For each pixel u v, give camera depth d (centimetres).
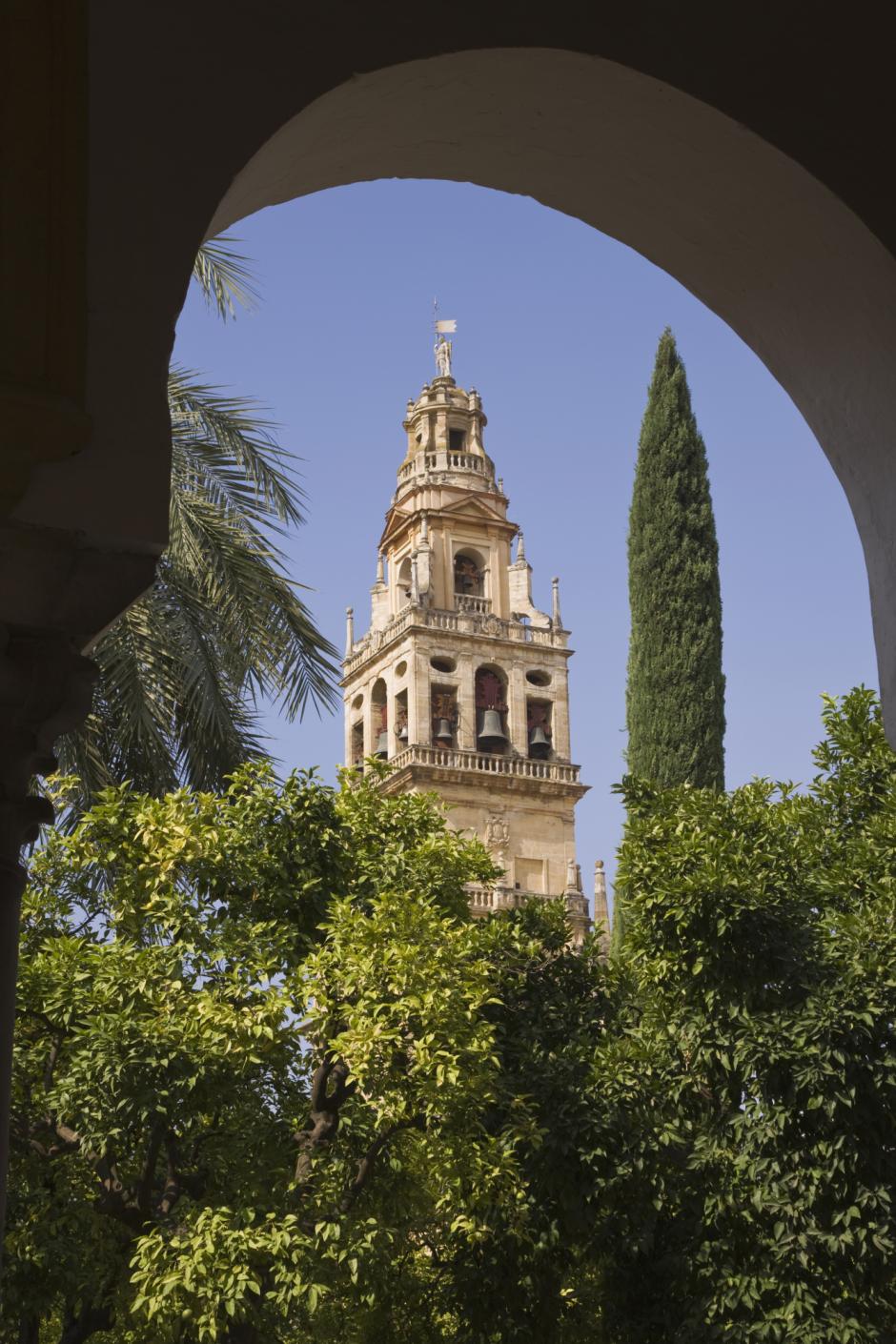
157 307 377
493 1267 1656
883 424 476
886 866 1747
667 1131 1642
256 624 1581
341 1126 1650
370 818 1873
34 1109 1559
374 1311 1658
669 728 3080
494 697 7056
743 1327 1545
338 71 404
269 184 434
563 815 6869
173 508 1549
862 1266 1542
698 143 457
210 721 1602
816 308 489
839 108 453
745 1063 1622
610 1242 1645
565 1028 1797
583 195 500
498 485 7481
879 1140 1557
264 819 1725
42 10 383
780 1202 1562
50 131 376
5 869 376
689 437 3300
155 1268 1386
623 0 434
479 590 7331
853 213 446
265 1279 1455
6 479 351
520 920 1919
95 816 1605
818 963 1631
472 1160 1533
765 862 1762
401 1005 1512
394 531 7394
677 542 3209
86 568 368
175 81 392
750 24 450
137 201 381
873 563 489
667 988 1727
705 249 502
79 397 361
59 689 376
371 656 7194
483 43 416
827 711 1961
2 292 361
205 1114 1544
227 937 1598
